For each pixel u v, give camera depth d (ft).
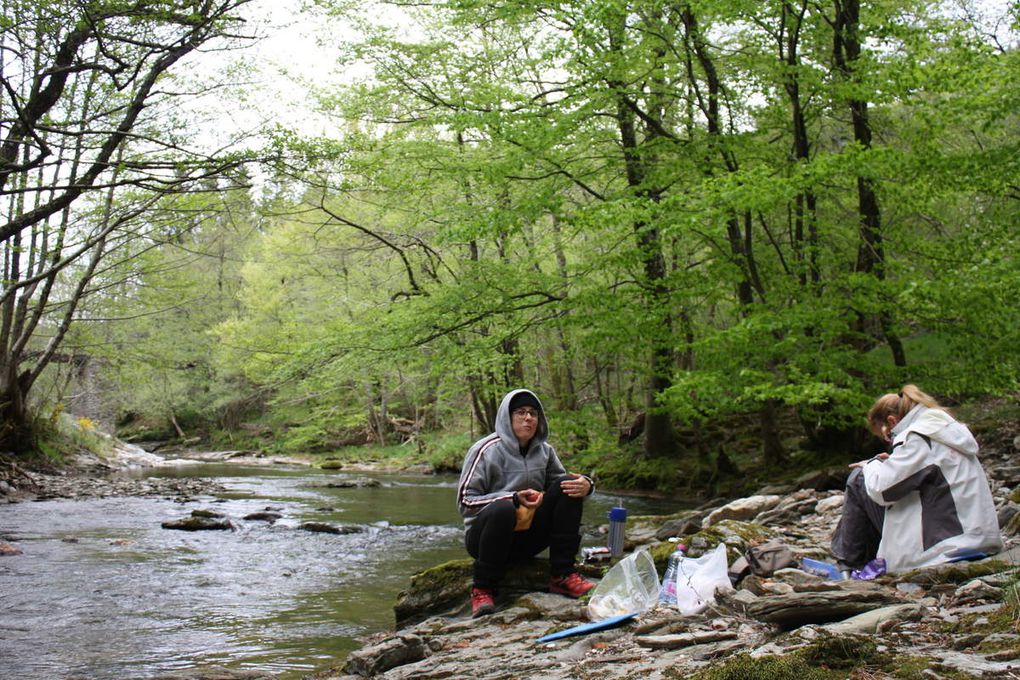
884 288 34.19
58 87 37.27
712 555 13.94
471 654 12.61
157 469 80.79
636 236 43.27
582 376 70.38
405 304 50.03
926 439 14.03
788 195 31.60
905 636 9.20
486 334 48.78
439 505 47.80
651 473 53.47
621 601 13.67
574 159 45.32
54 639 17.78
